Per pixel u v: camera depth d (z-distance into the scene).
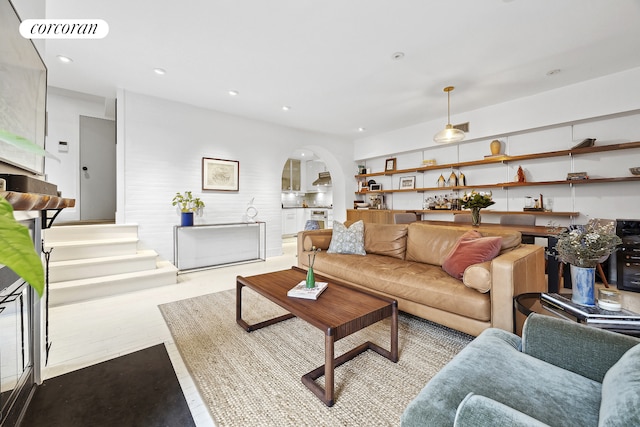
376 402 1.37
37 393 1.42
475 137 4.44
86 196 4.84
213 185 4.42
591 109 3.36
